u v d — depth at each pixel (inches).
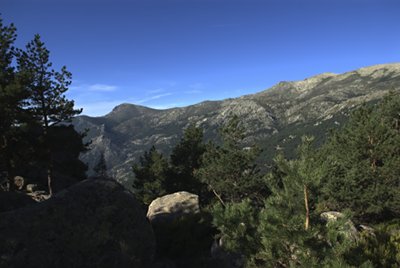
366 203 774.5
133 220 430.0
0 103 997.2
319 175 271.3
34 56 1158.3
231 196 1493.6
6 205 761.0
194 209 861.2
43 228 360.8
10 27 1120.2
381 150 864.3
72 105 1223.5
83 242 372.2
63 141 1240.2
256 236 316.5
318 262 263.9
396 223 740.7
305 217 282.2
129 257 397.1
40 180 1520.7
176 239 561.0
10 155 1140.5
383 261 393.1
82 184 434.6
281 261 293.9
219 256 495.8
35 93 1145.4
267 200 305.6
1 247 323.6
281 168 297.3
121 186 462.6
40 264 331.3
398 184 847.7
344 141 992.9
